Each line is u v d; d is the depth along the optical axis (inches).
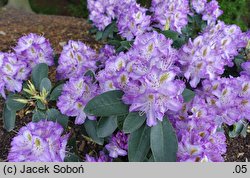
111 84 22.4
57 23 61.2
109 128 22.8
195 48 23.8
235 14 63.8
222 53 26.3
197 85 25.5
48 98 26.0
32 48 27.6
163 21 32.0
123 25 30.6
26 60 27.5
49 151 20.6
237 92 23.0
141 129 21.8
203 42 24.9
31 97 25.3
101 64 28.5
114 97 21.3
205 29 34.8
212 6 38.6
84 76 24.2
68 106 23.6
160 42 23.6
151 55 22.3
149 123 20.1
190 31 39.0
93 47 48.8
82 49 27.6
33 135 20.5
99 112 21.0
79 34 53.9
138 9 30.9
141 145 21.6
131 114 20.9
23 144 21.2
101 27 39.5
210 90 23.7
